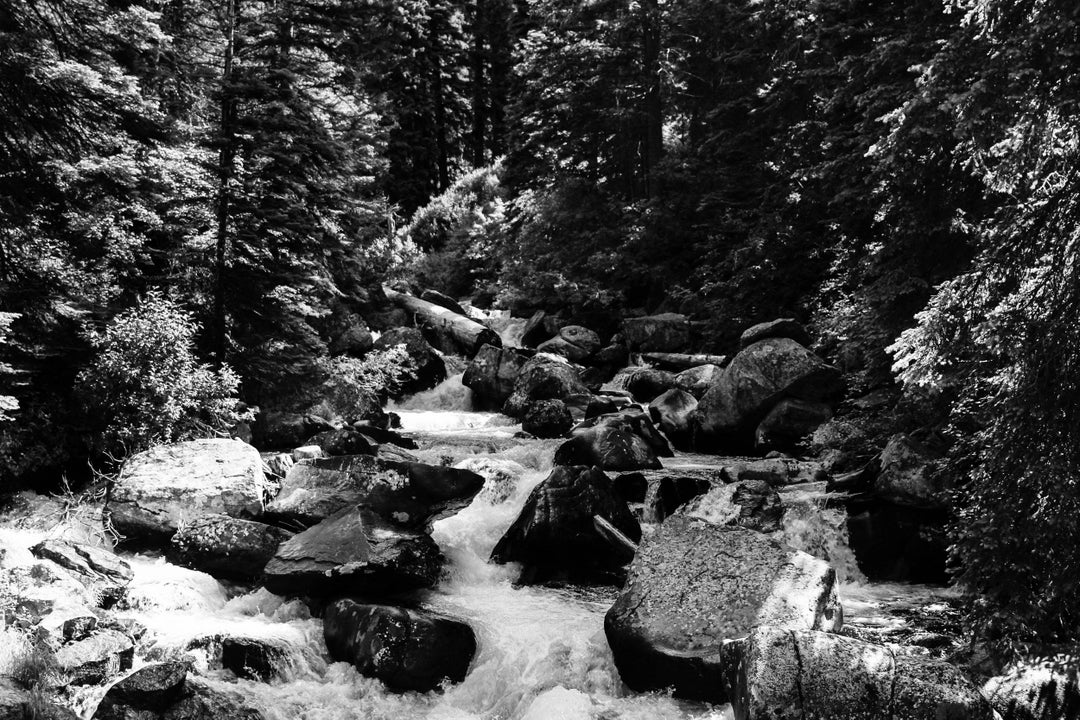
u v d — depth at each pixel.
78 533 12.20
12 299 13.94
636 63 30.12
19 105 12.29
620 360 25.36
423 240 43.19
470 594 10.81
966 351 8.12
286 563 10.41
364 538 10.54
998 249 7.78
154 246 18.78
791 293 23.50
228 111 18.12
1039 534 6.88
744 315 23.84
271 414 18.27
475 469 14.47
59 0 13.96
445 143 49.62
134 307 16.44
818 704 5.99
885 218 14.52
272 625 9.69
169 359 15.24
